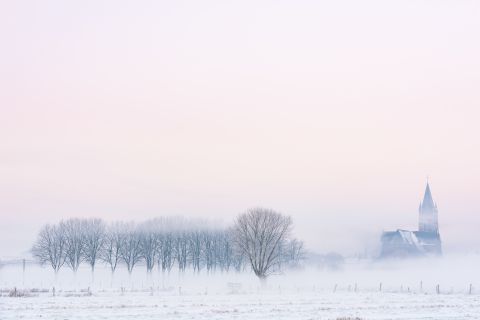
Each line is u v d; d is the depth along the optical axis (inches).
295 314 1600.6
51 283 4101.9
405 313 1667.1
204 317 1510.8
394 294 2696.9
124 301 2052.2
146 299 2181.3
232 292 2790.4
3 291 2603.3
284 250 4500.5
